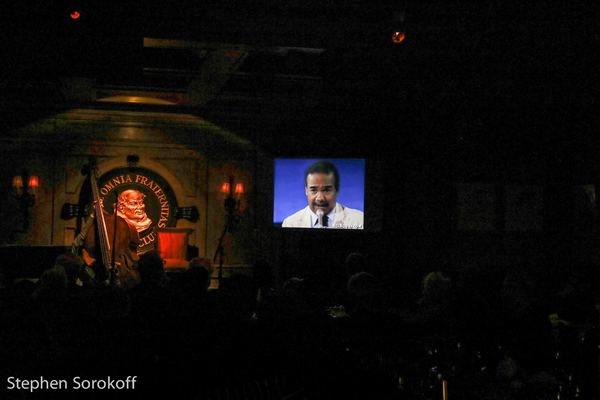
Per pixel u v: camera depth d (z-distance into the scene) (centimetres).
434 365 291
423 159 1132
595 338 376
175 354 300
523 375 303
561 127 1105
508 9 641
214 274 1141
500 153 1129
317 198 1123
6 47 701
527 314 404
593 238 1080
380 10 652
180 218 1137
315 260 1103
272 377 295
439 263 1125
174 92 1002
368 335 359
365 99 1030
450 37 690
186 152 1148
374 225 1111
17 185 1062
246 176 1164
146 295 384
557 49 742
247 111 1148
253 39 671
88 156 1115
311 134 1159
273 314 431
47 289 374
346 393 259
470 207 1130
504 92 934
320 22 658
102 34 629
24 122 1091
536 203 1133
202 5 631
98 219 849
